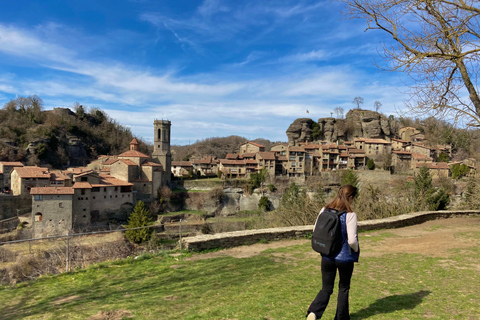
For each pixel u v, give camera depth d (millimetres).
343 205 4535
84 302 6000
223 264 8531
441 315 4949
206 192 68812
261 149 96188
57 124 95375
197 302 5742
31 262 18000
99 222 52719
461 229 13789
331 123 108125
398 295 5938
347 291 4477
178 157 124312
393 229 14258
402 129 104562
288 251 10039
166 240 37219
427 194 24438
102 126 115125
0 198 47906
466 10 9922
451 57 10180
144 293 6414
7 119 90812
